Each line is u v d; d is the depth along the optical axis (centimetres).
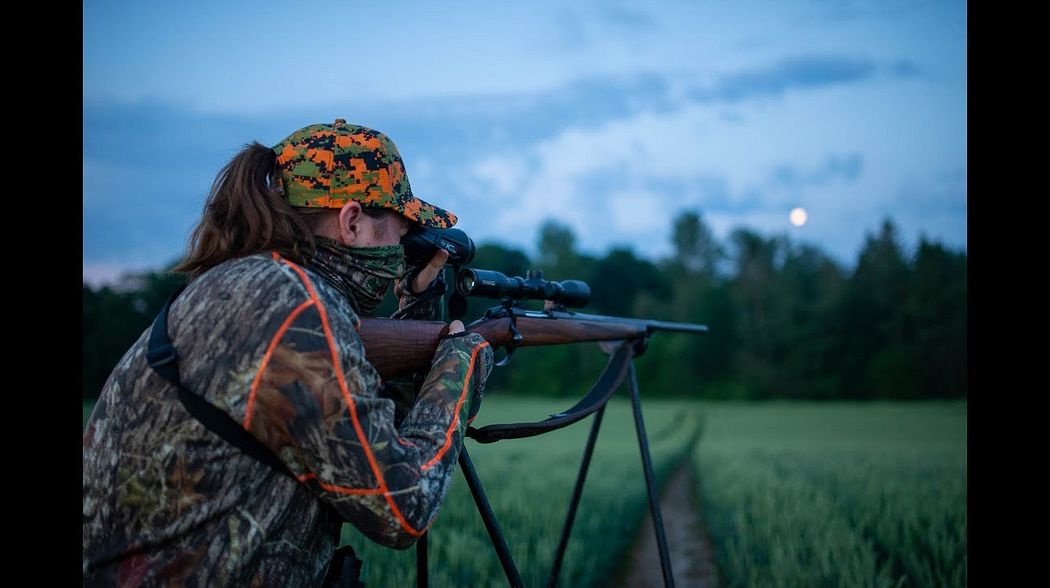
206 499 143
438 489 154
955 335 6638
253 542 145
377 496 144
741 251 8306
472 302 2478
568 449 1734
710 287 7838
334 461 144
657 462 1229
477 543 471
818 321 7325
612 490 816
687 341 7656
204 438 143
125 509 144
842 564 420
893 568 452
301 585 152
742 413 4922
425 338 181
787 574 429
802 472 1098
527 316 230
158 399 144
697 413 4881
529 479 878
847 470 1119
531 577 425
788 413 4875
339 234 171
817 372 7181
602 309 9438
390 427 151
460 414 169
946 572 411
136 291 5147
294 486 150
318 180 166
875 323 7138
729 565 501
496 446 1916
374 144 171
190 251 168
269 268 152
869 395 6975
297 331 145
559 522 577
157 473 143
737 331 7619
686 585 510
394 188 175
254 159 168
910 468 1148
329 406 143
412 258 199
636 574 548
